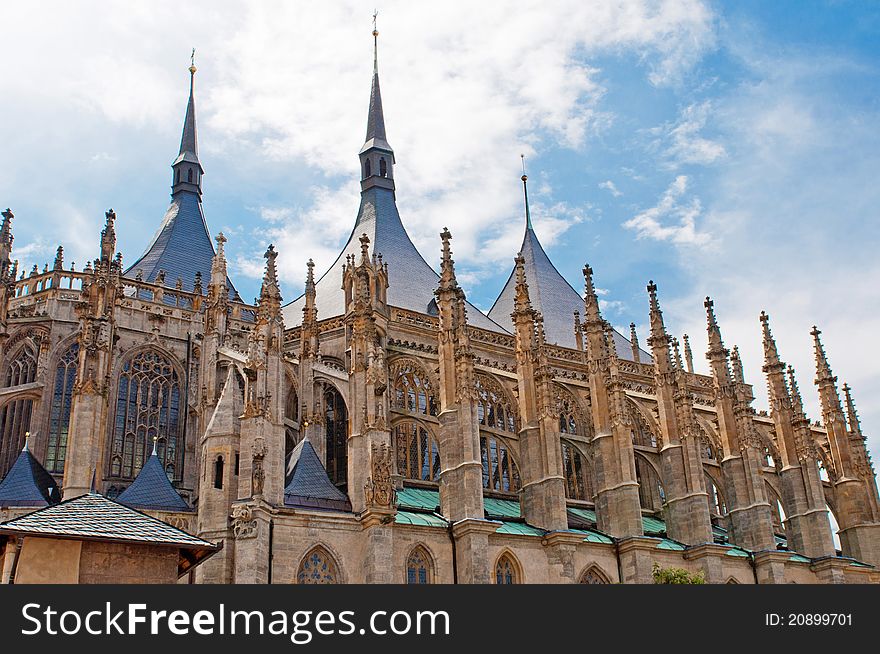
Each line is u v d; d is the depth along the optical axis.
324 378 77.06
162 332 86.00
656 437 91.19
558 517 72.19
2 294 77.44
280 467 62.94
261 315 67.75
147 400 83.50
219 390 77.88
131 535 38.47
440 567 66.50
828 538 87.06
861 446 98.31
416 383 86.69
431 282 105.88
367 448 65.00
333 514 62.06
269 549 59.47
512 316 81.62
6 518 63.22
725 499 88.75
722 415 88.81
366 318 71.12
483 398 87.94
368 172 116.44
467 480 68.88
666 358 87.12
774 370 94.69
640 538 73.88
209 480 63.19
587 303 85.25
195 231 113.56
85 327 67.94
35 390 79.00
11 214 79.88
